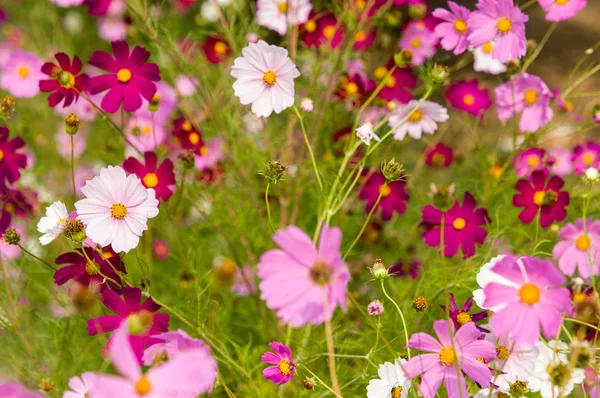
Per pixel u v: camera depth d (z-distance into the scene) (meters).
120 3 1.97
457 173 2.26
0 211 1.67
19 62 2.28
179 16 2.45
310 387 1.46
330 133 1.93
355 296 1.74
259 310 1.76
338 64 1.79
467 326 1.36
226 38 1.88
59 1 1.88
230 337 1.76
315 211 1.88
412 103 1.70
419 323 1.63
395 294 1.70
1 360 1.66
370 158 1.88
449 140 2.51
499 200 1.86
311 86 1.84
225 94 1.87
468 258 1.63
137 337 1.39
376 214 2.03
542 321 1.32
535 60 3.21
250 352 1.82
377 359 1.58
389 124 1.74
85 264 1.49
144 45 1.87
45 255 1.88
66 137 2.19
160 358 1.35
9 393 1.24
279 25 1.89
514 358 1.41
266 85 1.53
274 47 1.51
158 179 1.59
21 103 2.35
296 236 1.29
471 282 1.63
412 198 1.97
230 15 1.90
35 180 2.05
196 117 1.95
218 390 1.56
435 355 1.37
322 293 1.29
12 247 1.79
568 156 2.05
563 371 1.37
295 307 1.29
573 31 3.44
